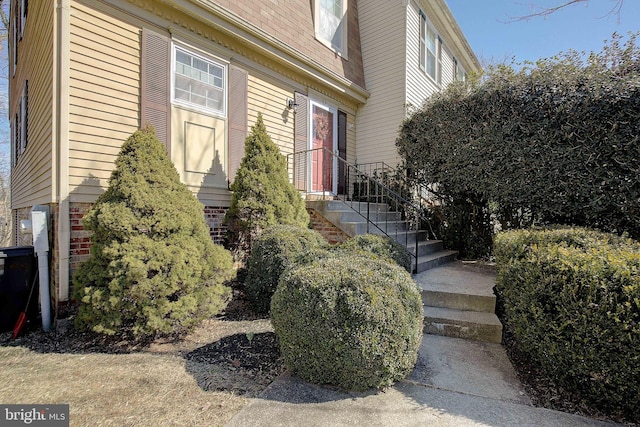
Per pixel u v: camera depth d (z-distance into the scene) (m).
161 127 4.43
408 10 7.84
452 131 5.73
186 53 4.72
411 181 6.80
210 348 2.99
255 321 3.67
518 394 2.30
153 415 2.01
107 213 3.02
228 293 3.64
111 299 2.82
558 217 4.93
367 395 2.26
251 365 2.68
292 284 2.50
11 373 2.52
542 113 4.73
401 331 2.32
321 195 7.11
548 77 4.75
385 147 7.95
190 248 3.26
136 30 4.20
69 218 3.59
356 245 3.92
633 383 1.97
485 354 2.94
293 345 2.41
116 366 2.64
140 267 2.88
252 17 5.53
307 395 2.24
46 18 4.14
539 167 4.79
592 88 4.34
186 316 3.05
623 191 4.20
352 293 2.33
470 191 5.94
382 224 6.06
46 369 2.59
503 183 5.16
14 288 3.58
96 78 3.84
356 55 8.23
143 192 3.21
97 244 3.08
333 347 2.28
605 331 2.04
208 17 4.79
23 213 6.41
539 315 2.38
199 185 4.84
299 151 6.59
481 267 5.44
